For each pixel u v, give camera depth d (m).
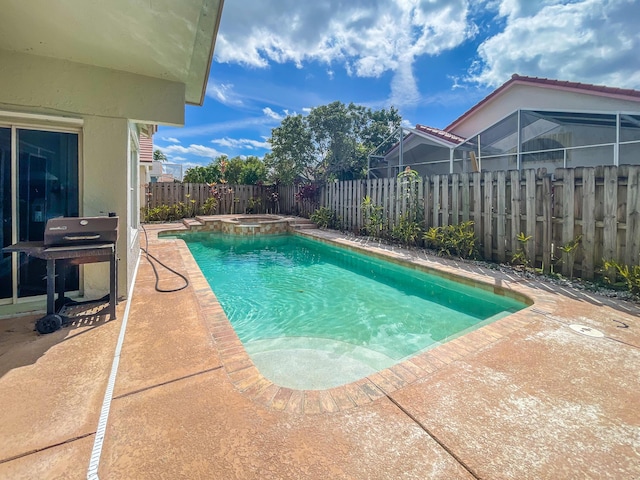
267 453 1.71
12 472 1.57
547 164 10.74
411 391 2.29
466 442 1.81
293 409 2.08
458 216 7.25
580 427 1.93
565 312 3.82
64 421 1.91
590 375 2.49
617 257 4.76
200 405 2.09
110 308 3.40
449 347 2.97
